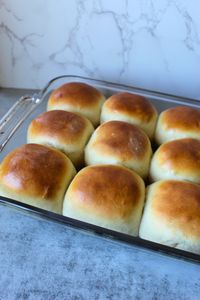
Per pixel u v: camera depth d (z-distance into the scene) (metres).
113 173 0.29
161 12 0.39
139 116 0.38
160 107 0.44
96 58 0.44
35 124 0.35
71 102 0.39
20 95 0.47
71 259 0.28
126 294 0.26
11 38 0.44
